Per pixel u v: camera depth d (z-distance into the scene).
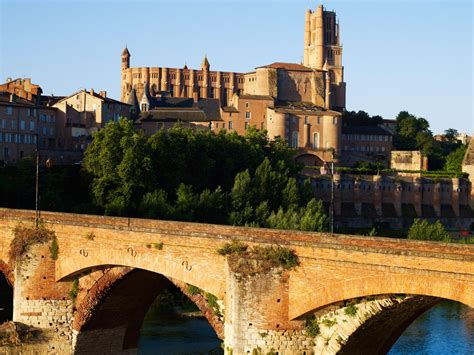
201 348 90.56
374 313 50.25
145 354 87.38
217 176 157.62
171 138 149.50
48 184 142.25
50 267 71.19
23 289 71.75
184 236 59.81
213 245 58.03
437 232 128.75
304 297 52.69
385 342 55.94
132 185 136.12
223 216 132.88
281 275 53.75
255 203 139.50
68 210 138.12
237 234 56.97
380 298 49.78
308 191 153.38
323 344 53.19
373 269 49.16
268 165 147.75
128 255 63.97
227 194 140.12
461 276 45.22
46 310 71.44
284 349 53.75
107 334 74.06
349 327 51.62
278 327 53.78
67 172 151.12
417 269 47.00
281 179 147.62
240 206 135.88
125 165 135.38
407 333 97.25
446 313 109.75
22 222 73.75
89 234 67.19
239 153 163.75
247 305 54.28
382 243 49.19
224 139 166.50
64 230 69.75
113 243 65.12
